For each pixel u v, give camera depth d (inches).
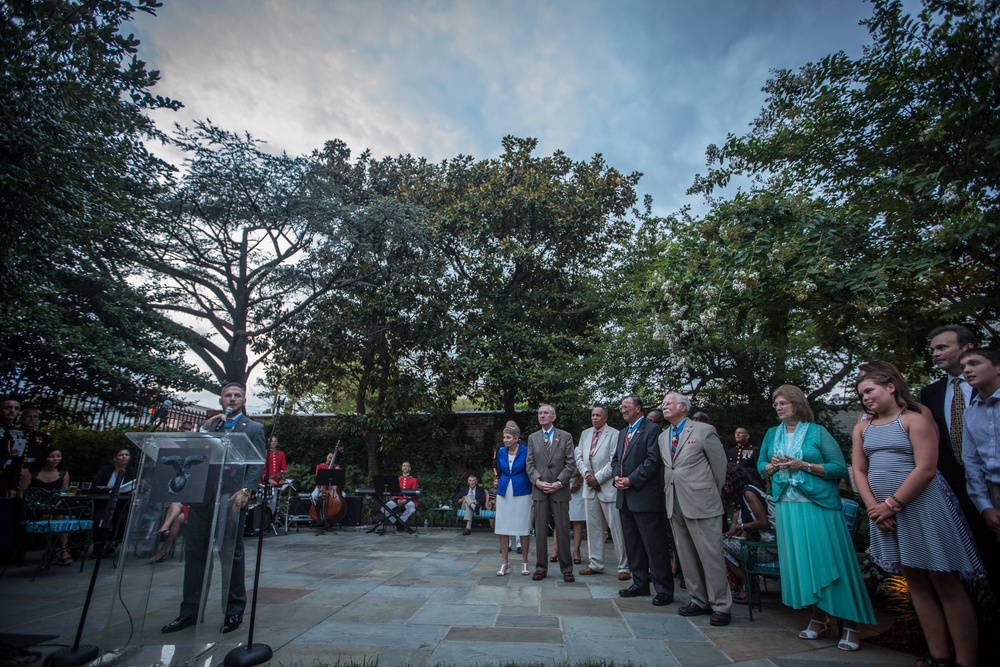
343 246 486.9
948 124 164.6
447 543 337.7
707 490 153.6
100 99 193.6
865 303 158.6
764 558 155.5
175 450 121.1
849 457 365.7
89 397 360.8
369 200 526.9
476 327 513.0
